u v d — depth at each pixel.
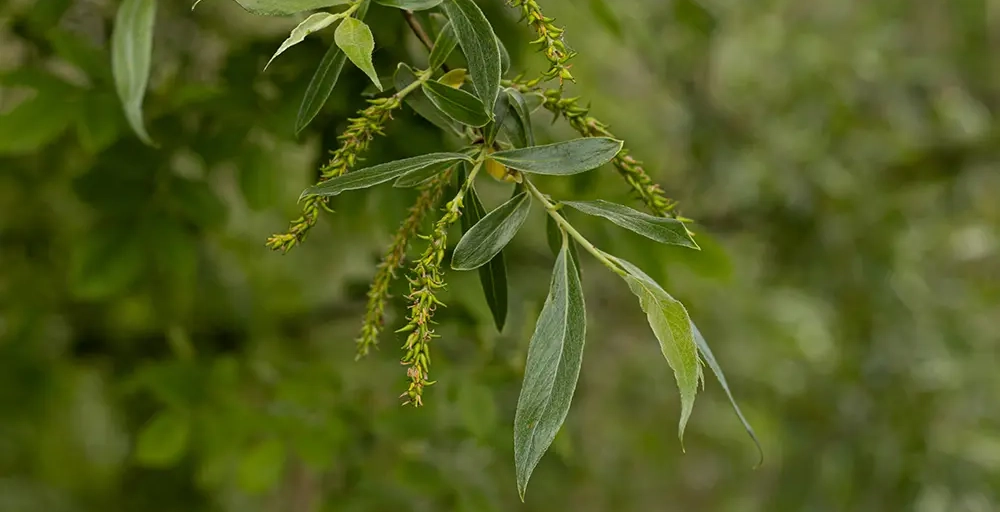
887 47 2.43
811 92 2.42
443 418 1.27
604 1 1.30
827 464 2.22
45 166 1.47
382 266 0.98
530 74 1.34
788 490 2.28
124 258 1.18
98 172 1.16
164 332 1.61
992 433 2.24
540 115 1.25
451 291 1.16
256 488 1.17
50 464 2.09
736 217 2.27
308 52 1.12
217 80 1.17
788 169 2.23
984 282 2.57
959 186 2.34
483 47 0.92
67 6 1.15
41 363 1.60
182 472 1.76
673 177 2.34
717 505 2.70
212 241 1.65
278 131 1.11
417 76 0.95
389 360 1.30
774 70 2.54
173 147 1.16
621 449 2.37
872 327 2.23
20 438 2.03
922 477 2.12
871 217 2.22
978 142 2.29
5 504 2.00
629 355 2.48
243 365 1.39
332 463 1.18
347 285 1.38
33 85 1.12
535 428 0.90
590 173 1.15
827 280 2.23
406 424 1.21
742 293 2.42
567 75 0.92
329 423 1.22
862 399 2.21
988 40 2.56
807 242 2.24
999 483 2.15
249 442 1.23
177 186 1.18
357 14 0.93
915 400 2.19
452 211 0.92
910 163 2.33
